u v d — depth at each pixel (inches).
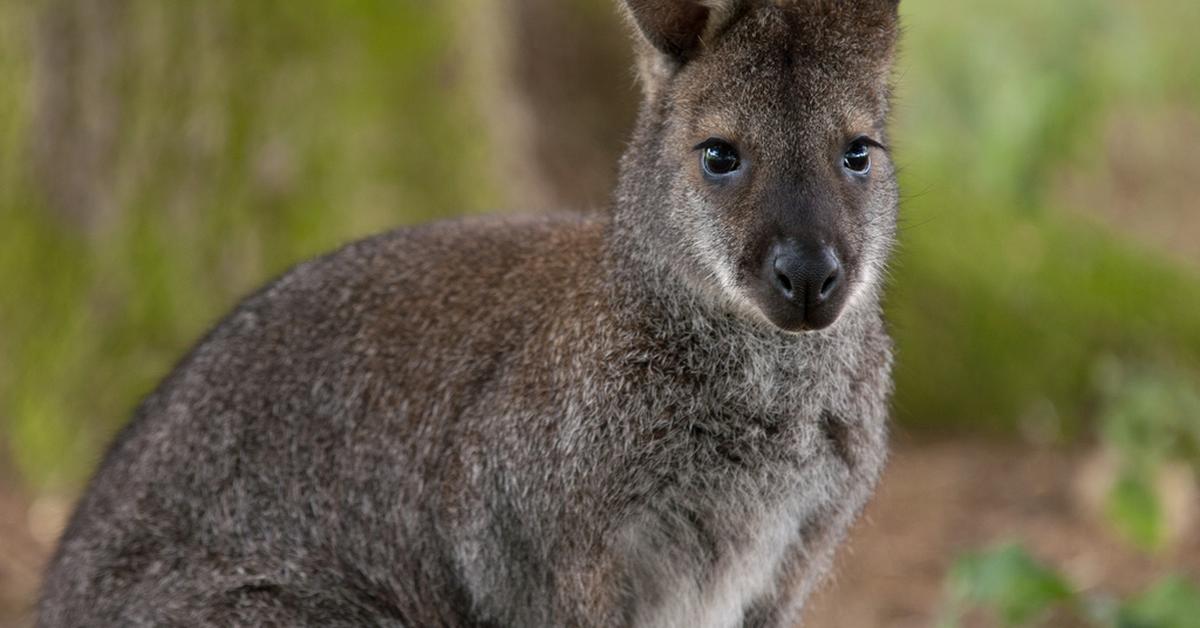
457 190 550.0
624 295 344.8
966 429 650.2
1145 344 659.4
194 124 538.6
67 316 551.5
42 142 554.3
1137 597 456.4
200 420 368.5
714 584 358.6
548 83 693.3
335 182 539.5
